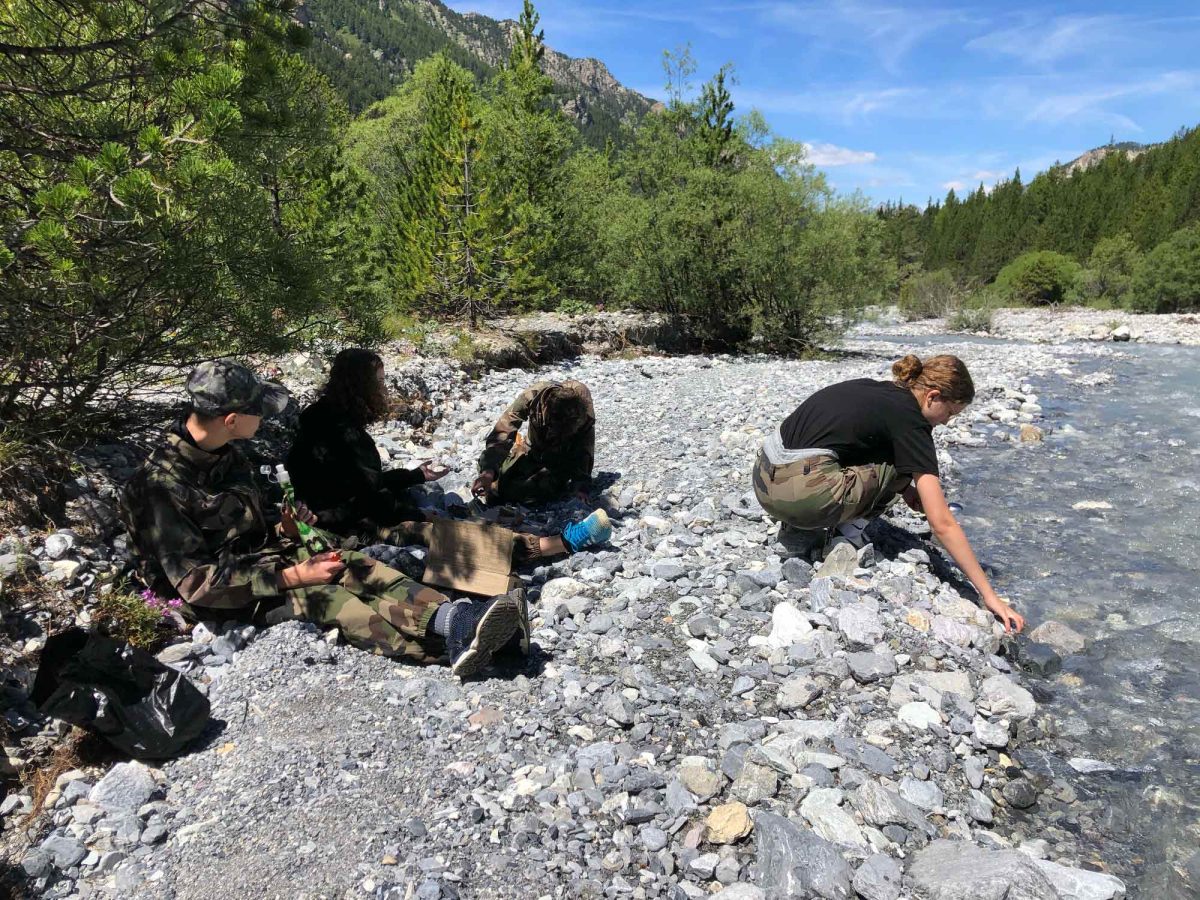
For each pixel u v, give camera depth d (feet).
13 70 12.98
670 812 8.52
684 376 43.34
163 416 16.81
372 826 8.09
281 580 11.36
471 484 20.15
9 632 10.39
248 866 7.58
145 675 9.17
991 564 17.03
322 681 10.74
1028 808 9.25
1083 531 19.08
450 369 33.96
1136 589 15.65
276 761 9.12
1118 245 164.04
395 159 84.53
